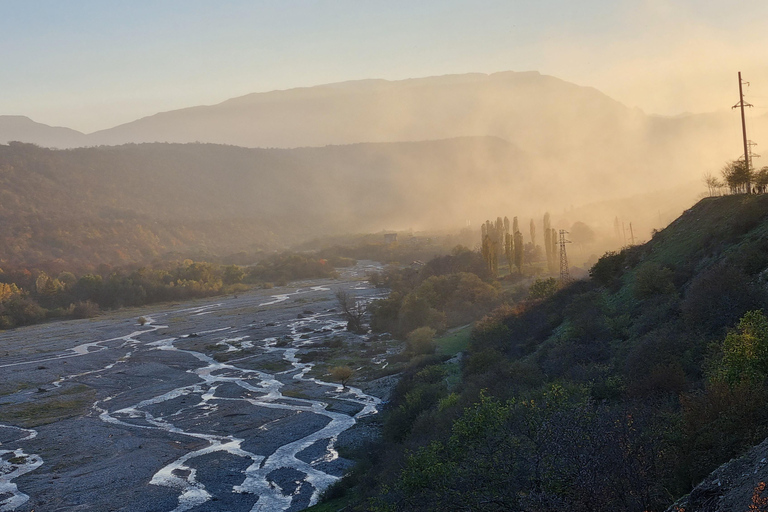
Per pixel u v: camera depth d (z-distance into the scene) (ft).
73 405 258.57
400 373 276.21
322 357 335.26
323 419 225.15
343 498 143.84
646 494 50.16
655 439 60.90
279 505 152.56
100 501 158.92
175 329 453.58
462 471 67.87
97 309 565.53
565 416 61.98
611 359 133.39
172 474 176.14
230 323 469.57
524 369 148.36
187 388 282.15
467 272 457.68
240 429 217.56
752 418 58.70
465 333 311.47
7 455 198.70
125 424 229.25
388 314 410.72
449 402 150.51
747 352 70.33
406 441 147.33
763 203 150.51
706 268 149.18
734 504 42.55
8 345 406.62
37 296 565.94
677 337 110.63
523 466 59.36
